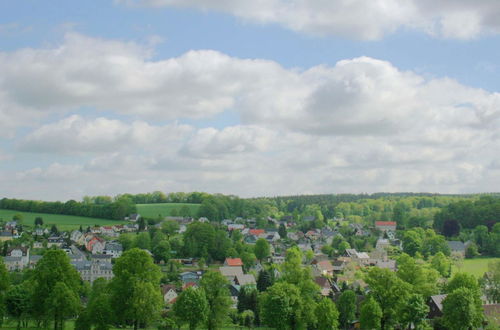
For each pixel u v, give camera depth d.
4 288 111.94
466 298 132.50
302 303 131.38
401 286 133.12
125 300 108.88
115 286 109.62
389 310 132.62
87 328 108.56
